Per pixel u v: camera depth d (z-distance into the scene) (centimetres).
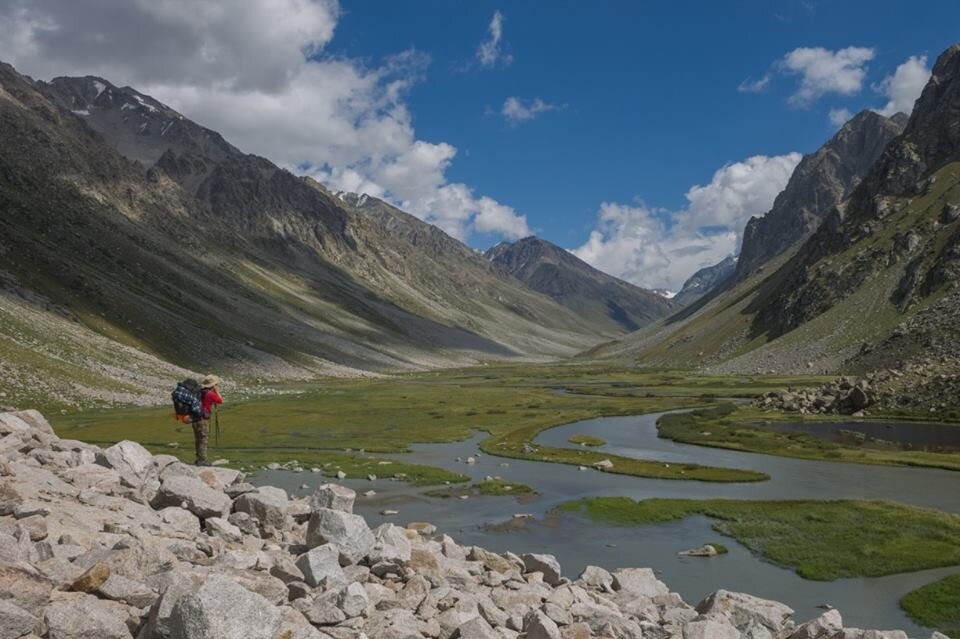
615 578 2525
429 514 5406
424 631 1414
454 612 1515
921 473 7119
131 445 2197
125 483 1969
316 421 11731
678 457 8388
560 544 4556
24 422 2244
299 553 1764
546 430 11075
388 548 1802
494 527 5000
